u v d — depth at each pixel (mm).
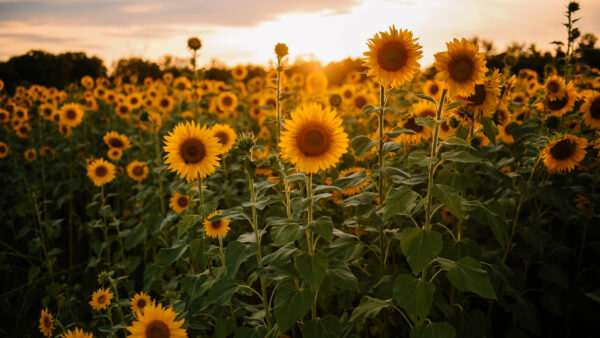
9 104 8766
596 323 2930
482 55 2279
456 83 2312
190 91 7262
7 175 5918
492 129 2666
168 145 2646
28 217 5684
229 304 2771
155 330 2197
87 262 4961
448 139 2186
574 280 3191
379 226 2883
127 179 5680
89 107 8344
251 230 4145
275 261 2170
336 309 3346
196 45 5691
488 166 2631
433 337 2109
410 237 2131
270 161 2332
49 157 6355
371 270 3018
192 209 3131
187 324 2693
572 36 4293
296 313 2107
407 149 4406
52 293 3727
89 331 3328
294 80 10281
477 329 2648
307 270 2090
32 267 4277
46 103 8109
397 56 2426
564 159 2943
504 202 3025
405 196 2131
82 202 6117
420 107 3930
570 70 4449
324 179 3941
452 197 2066
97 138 7957
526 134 3525
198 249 2689
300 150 2258
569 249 3131
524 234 2973
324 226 2062
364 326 3133
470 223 3350
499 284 2689
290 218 2324
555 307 3027
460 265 2109
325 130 2223
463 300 2926
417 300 2105
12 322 4027
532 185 2975
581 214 3148
